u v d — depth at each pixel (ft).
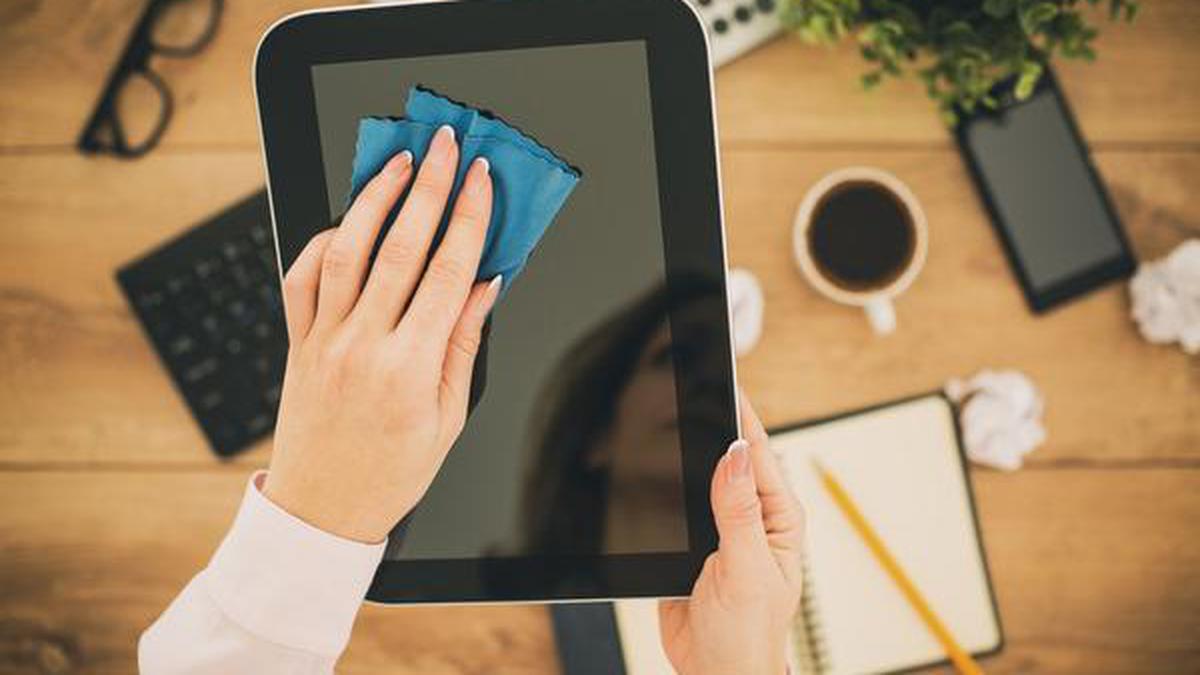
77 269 2.49
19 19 2.48
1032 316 2.45
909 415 2.42
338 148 1.55
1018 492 2.47
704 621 1.64
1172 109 2.43
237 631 1.48
